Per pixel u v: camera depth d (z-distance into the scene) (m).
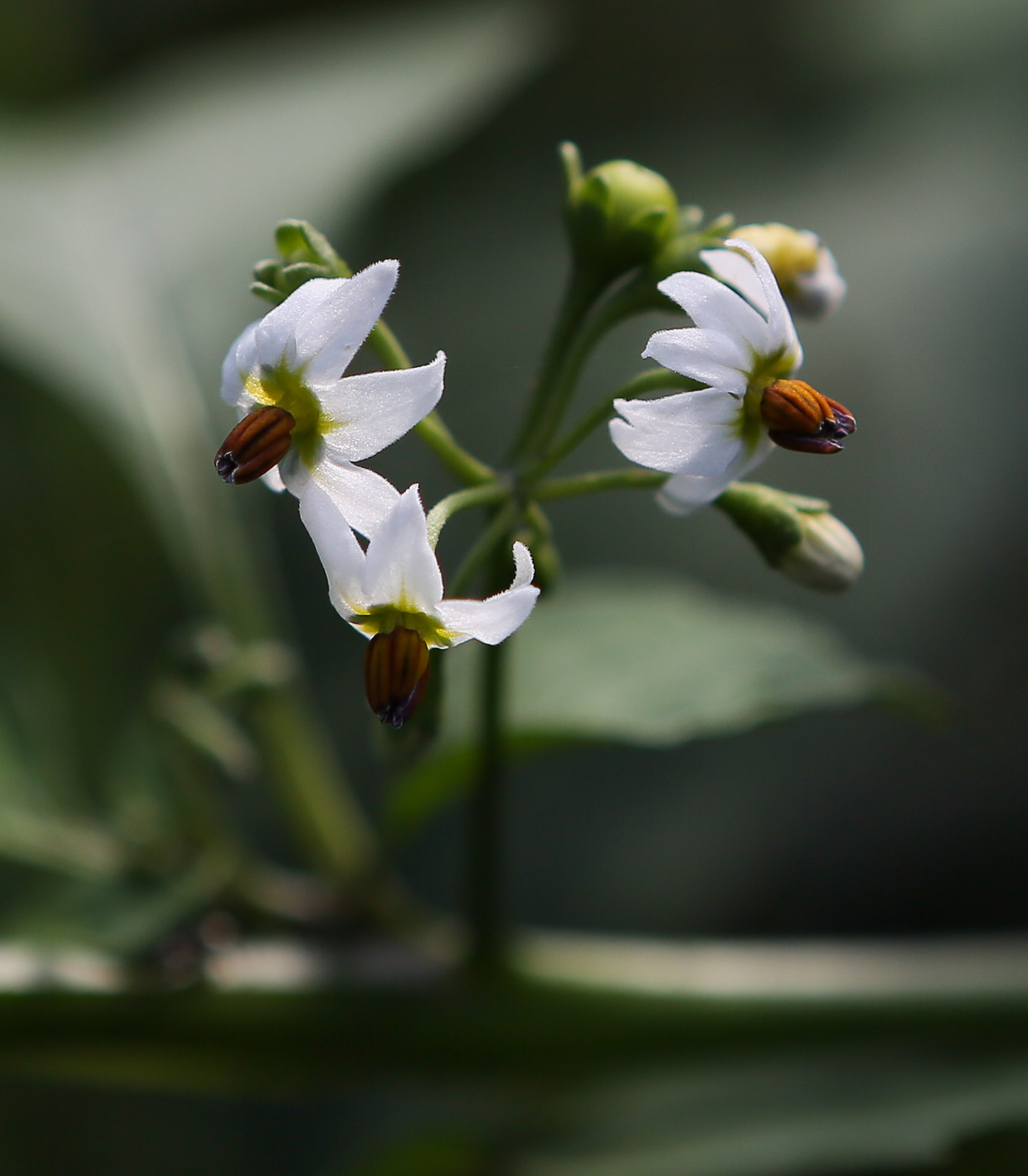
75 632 0.17
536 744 0.16
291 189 0.21
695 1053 0.16
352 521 0.14
